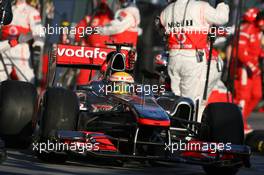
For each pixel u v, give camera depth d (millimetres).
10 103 30453
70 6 51469
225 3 35531
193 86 35562
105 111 29156
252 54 47312
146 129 28453
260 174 30734
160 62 36219
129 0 45156
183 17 35188
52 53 33500
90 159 31719
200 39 35188
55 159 29719
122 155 27375
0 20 30938
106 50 34125
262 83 55531
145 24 59562
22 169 27688
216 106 29297
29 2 45438
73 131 27766
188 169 30953
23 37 38188
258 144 37938
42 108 29094
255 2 56750
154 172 29359
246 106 47938
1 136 31234
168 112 30516
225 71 45906
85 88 31469
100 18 47781
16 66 43219
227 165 28141
